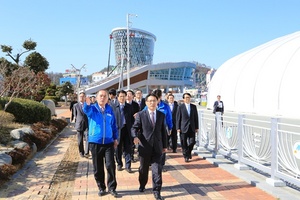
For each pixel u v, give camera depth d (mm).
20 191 5691
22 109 13617
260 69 22938
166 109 7199
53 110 22750
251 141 6477
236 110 24156
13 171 6727
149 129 5199
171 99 9352
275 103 20188
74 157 8977
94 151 5254
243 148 6836
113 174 5277
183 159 8320
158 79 82250
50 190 5762
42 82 23625
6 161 6941
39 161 8414
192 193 5344
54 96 50594
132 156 8109
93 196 5273
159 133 5238
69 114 30391
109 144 5277
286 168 5277
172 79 85625
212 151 8727
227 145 7684
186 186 5777
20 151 8039
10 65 21031
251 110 22344
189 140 7949
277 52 22625
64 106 50156
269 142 5809
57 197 5344
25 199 5223
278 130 5461
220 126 8094
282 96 19734
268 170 5781
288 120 16609
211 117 8789
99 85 68188
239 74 25469
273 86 20703
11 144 8711
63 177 6723
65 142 12023
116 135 5395
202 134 9453
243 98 23688
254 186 5695
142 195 5281
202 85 130625
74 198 5176
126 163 7039
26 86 18922
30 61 23031
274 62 21906
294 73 19625
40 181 6383
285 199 4773
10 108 13281
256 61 24266
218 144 8195
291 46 21797
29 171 7262
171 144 9664
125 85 75312
